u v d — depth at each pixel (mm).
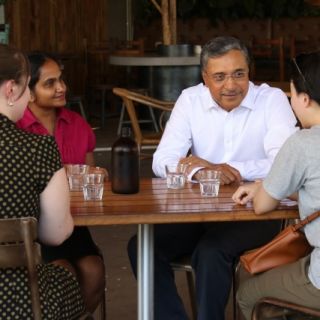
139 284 2705
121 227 5371
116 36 12219
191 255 3086
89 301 2900
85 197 2656
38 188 2242
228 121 3268
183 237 3148
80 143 3389
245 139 3275
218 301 2893
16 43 9734
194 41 12492
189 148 3367
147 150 7746
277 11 12328
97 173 2920
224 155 3303
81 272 2908
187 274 3416
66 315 2385
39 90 3227
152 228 2674
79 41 11156
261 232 3002
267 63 11656
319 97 2461
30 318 2197
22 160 2199
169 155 3281
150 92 8594
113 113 10883
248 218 2490
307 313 2494
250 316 2709
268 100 3271
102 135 9297
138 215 2420
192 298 3441
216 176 2826
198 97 3332
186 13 12367
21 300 2191
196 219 2445
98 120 10500
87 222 2406
